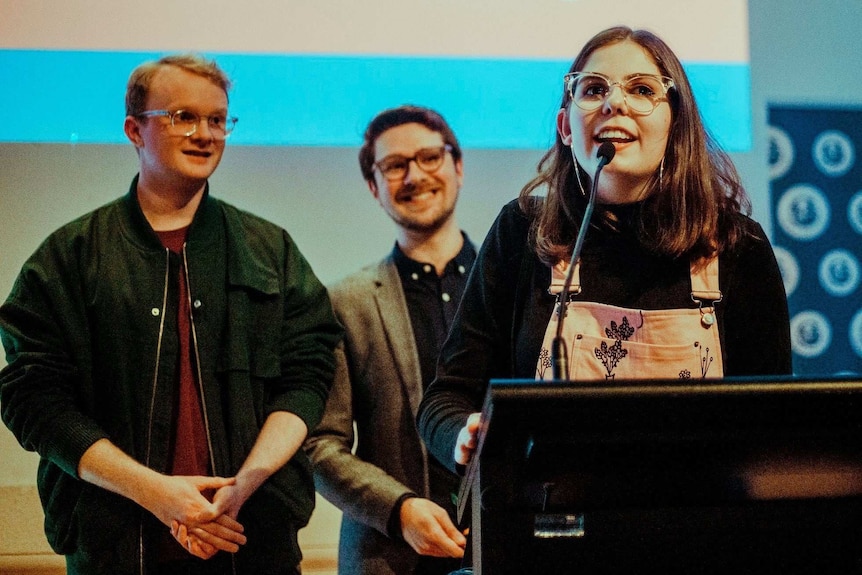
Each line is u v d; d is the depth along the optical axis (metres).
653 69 1.52
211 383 1.96
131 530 1.87
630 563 1.09
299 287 2.14
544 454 1.01
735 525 1.10
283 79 2.62
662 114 1.50
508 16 2.71
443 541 2.05
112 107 2.56
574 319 1.50
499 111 2.68
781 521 1.10
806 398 0.98
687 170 1.51
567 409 0.97
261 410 2.00
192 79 2.04
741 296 1.52
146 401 1.91
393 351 2.36
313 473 2.24
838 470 1.07
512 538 1.07
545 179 1.64
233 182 2.58
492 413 0.97
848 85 2.94
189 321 1.98
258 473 1.87
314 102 2.62
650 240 1.51
